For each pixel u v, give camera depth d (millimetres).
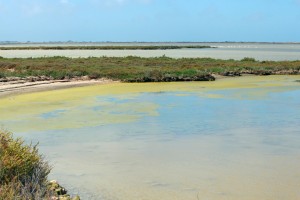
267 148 11266
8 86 26000
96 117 16219
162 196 7707
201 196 7691
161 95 23031
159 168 9430
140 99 21375
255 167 9484
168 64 44781
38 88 25516
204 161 9992
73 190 8000
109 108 18406
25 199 6109
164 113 17047
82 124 14859
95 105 19281
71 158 10297
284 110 17766
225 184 8328
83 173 9070
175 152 10852
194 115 16578
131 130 13766
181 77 31953
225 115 16547
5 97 21875
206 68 38750
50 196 6777
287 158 10242
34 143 11945
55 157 10383
